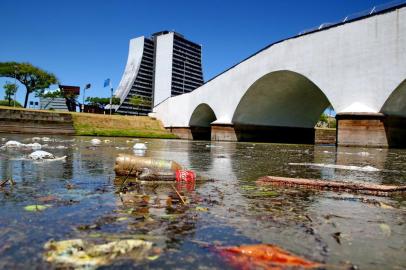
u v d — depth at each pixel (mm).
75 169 6188
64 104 73938
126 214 2900
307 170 7250
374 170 7551
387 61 20422
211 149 17094
